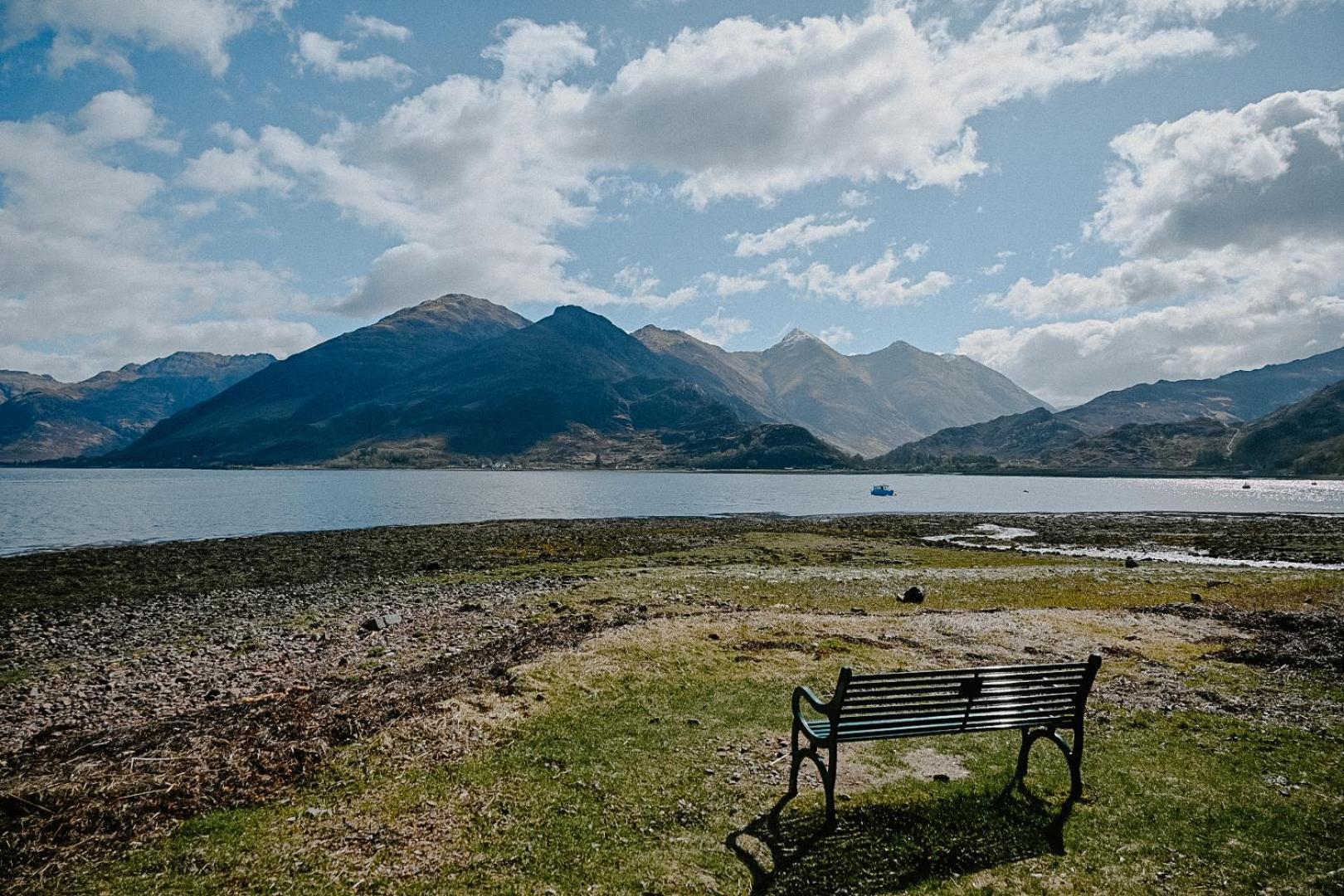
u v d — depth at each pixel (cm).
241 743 1162
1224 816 933
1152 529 7494
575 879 776
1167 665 1727
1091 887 776
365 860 800
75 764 1147
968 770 1083
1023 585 3372
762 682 1540
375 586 3681
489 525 7556
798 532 6956
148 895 729
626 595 2986
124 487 17838
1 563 4656
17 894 728
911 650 1856
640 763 1098
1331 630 2027
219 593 3547
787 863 819
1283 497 16450
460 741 1150
